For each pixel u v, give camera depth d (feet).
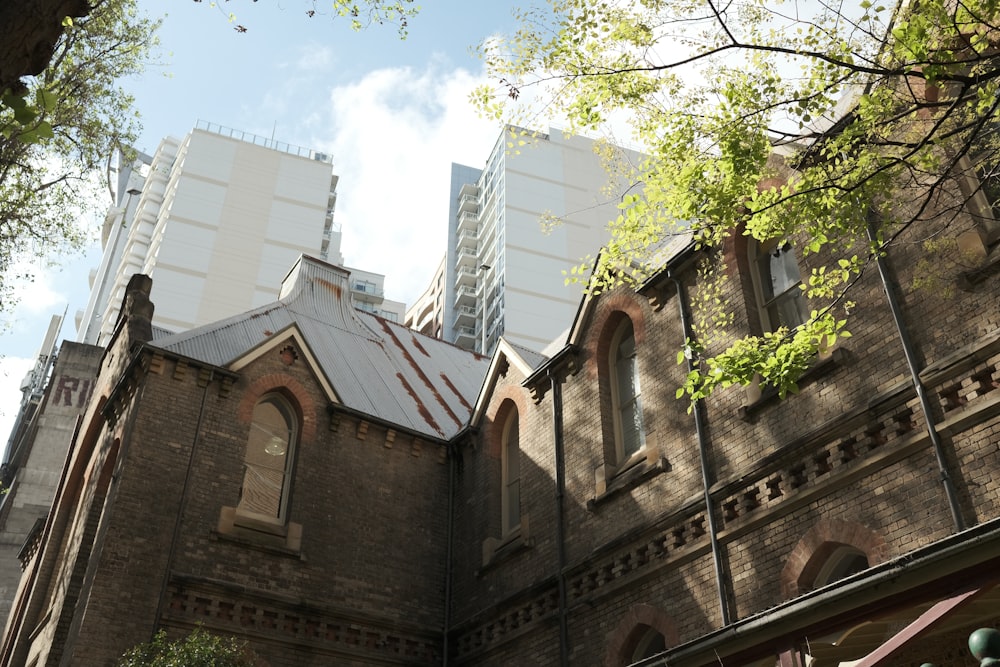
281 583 58.90
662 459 50.57
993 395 34.86
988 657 13.15
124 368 68.90
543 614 55.67
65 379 129.08
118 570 53.47
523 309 291.17
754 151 33.32
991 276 36.78
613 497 53.67
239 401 63.93
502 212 311.06
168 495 57.62
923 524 35.94
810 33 32.53
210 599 55.57
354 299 360.89
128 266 339.77
